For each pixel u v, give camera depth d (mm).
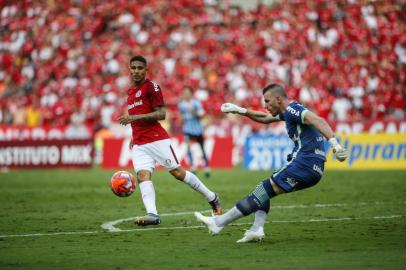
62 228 29891
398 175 59594
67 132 83812
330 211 35094
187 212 35875
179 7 109938
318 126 23062
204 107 92125
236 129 85938
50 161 74625
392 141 69938
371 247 23484
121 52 103312
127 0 111188
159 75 98688
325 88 95500
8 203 41281
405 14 106250
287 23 105000
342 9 105938
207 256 22125
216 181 56281
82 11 111000
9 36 110500
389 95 95000
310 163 23703
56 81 101562
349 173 62719
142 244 24953
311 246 23875
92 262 21344
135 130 29609
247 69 98625
